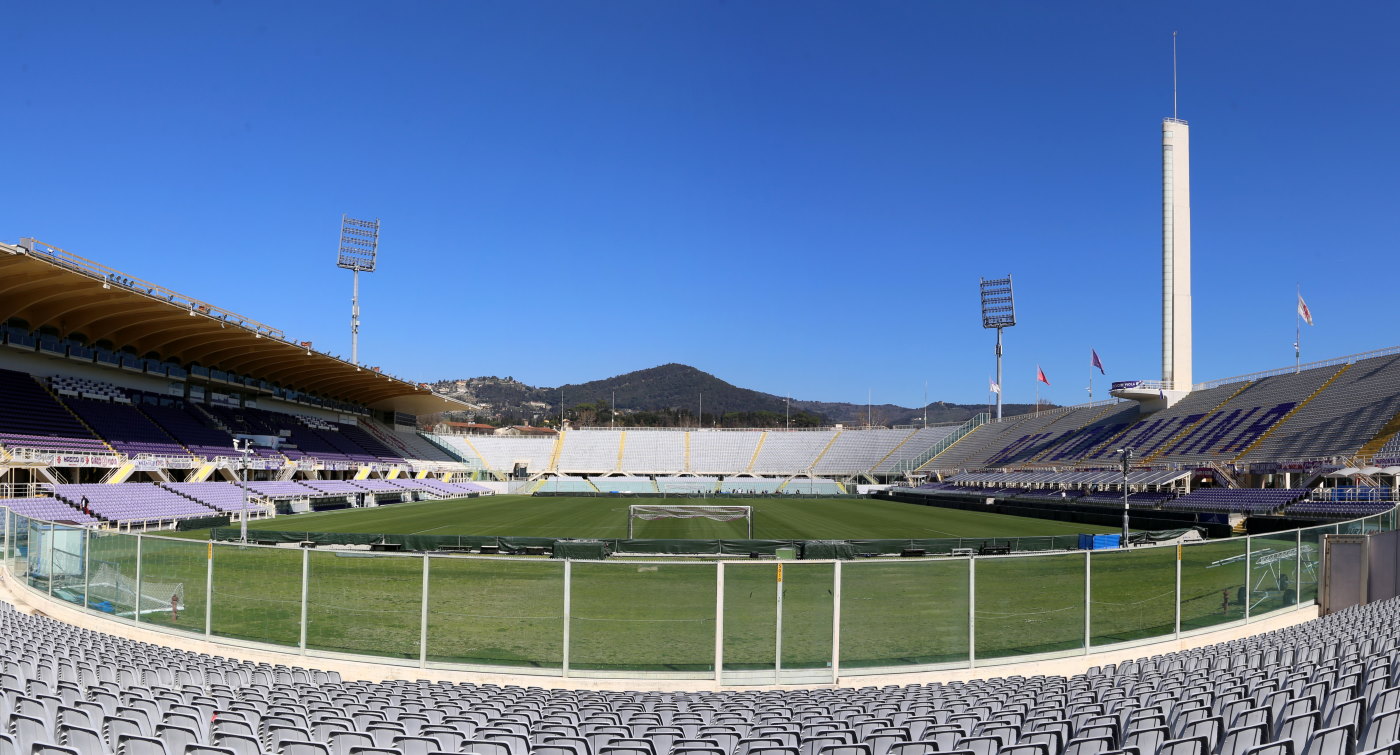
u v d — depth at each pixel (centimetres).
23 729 594
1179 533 3409
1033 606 1503
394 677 1202
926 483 7925
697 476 10119
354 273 7775
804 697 976
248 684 977
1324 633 1217
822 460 10131
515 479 9512
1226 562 1529
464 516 4788
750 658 1252
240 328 4756
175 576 1434
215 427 5456
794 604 1436
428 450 9181
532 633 1371
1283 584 1586
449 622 1423
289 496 5178
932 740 630
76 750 514
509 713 808
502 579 1688
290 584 1577
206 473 4681
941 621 1398
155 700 753
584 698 962
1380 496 3444
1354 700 641
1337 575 1620
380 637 1345
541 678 1181
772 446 10531
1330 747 544
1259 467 4422
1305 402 5044
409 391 7738
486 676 1190
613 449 10606
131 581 1437
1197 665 1034
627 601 1491
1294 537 1627
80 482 4184
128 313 4381
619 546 2834
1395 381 4559
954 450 8750
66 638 1189
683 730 731
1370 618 1282
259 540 3092
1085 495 5194
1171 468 5088
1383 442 3950
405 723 730
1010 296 9512
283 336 5256
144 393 5238
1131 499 4681
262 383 6488
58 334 4406
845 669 1188
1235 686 815
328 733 636
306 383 7038
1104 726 661
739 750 605
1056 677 1089
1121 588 1648
